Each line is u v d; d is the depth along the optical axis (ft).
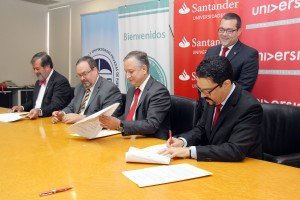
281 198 3.01
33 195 3.09
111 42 15.40
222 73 4.48
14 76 18.01
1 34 17.26
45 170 3.90
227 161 4.28
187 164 4.09
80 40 17.75
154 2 12.44
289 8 8.66
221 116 4.84
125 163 4.20
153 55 12.70
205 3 10.75
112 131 6.42
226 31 7.82
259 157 4.79
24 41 18.33
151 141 5.62
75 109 8.76
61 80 10.09
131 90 7.47
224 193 3.13
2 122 7.59
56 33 19.01
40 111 8.54
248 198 3.00
